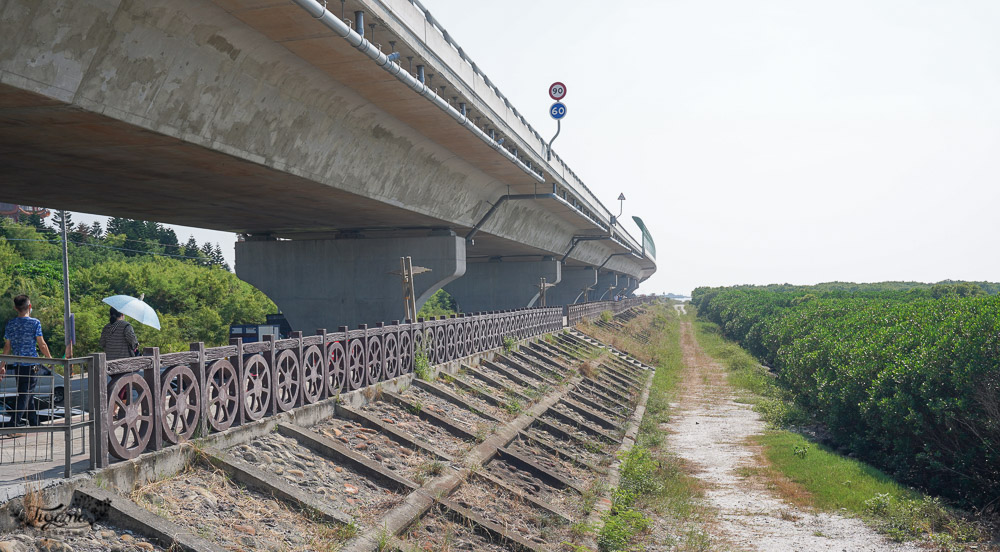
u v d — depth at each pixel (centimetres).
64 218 3216
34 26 763
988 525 1223
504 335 2355
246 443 872
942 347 1565
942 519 1228
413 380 1481
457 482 1022
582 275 5934
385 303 2431
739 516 1262
